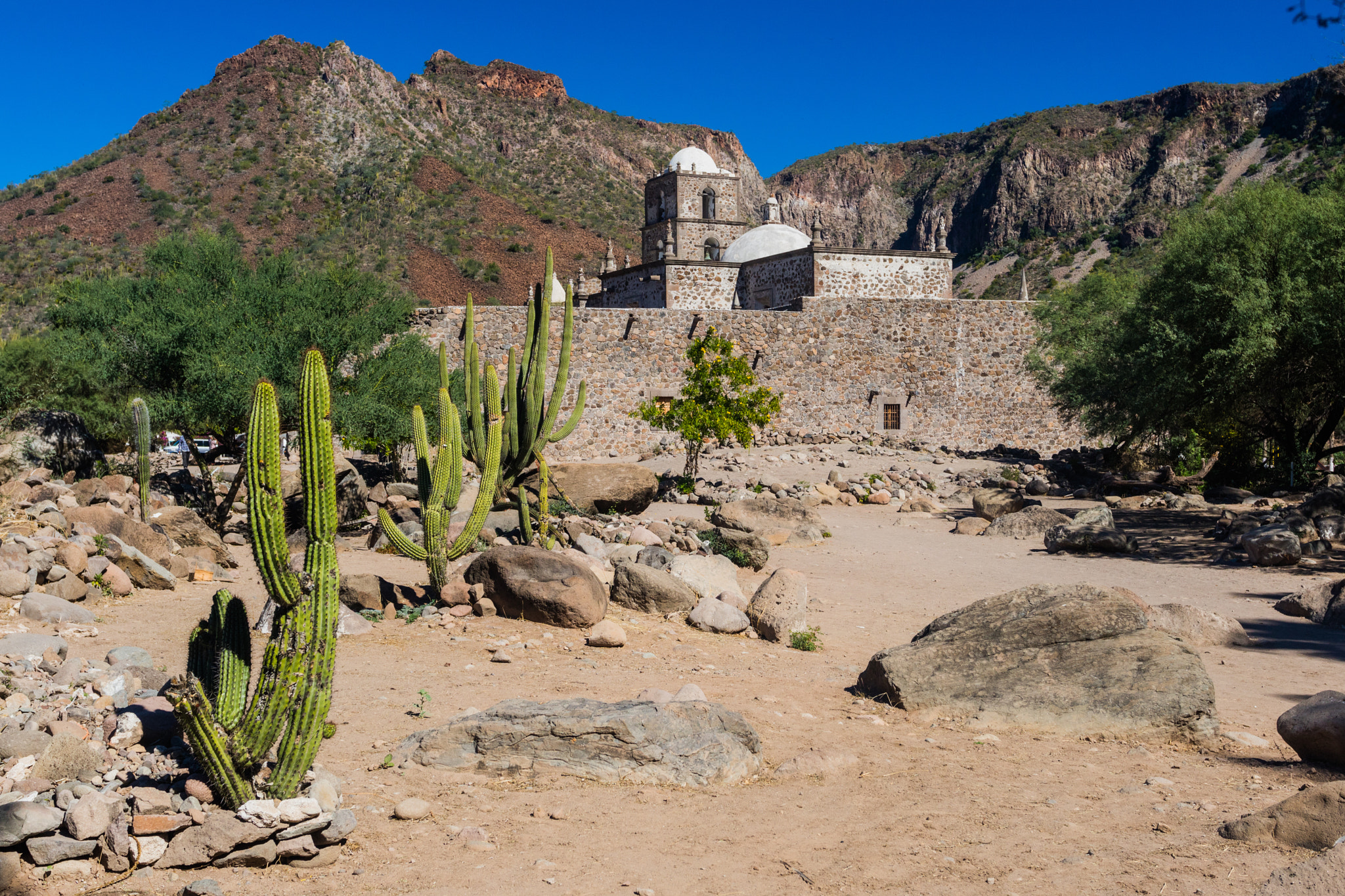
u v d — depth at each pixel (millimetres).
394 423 19250
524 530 14523
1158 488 26875
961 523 21469
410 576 13156
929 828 5684
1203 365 23188
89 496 14141
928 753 7281
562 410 34906
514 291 107875
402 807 5594
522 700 6934
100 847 4812
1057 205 155875
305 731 5125
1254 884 4773
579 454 35062
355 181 118250
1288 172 131875
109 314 18141
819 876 5023
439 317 34031
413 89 156875
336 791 5508
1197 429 29469
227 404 17016
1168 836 5480
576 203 141750
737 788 6402
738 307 44906
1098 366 29219
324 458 5129
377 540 15641
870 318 39344
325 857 4992
